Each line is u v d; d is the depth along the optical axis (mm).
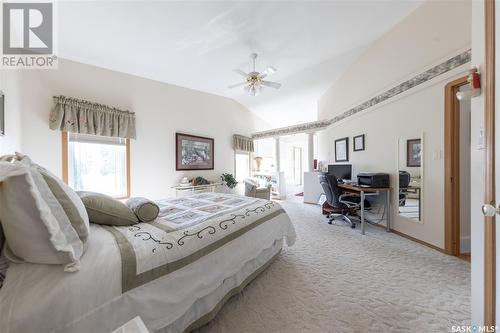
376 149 3451
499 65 852
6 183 754
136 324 758
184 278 1205
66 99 3037
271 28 2711
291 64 3787
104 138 3482
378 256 2340
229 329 1327
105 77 3502
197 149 4836
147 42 2873
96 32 2607
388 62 3117
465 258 2252
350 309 1495
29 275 829
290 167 9320
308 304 1552
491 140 883
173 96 4414
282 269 2066
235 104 5875
